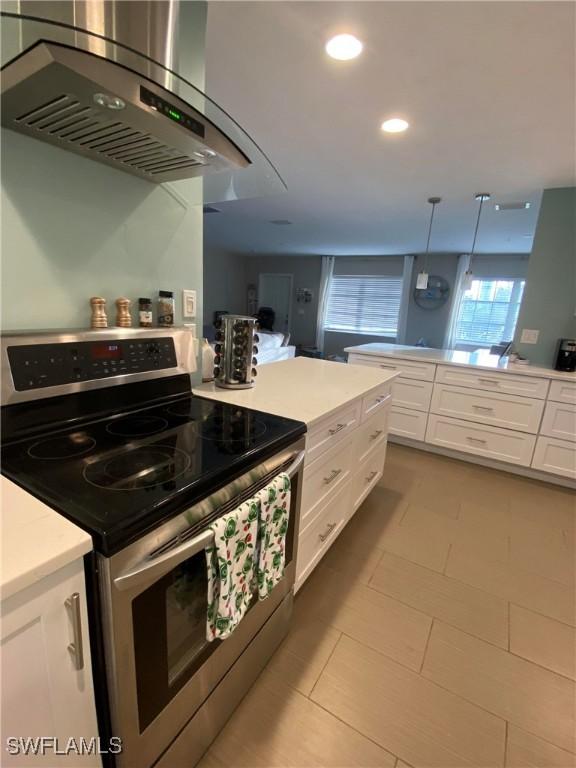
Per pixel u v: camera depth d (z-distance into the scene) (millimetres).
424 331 7207
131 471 841
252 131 2266
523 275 6363
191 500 792
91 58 708
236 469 917
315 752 1076
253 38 1449
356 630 1489
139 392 1259
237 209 4227
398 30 1371
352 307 8062
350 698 1228
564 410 2709
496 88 1691
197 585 908
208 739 1052
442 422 3199
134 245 1307
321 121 2105
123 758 763
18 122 900
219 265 8469
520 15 1265
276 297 9102
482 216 3982
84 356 1087
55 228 1072
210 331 6566
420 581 1772
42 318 1078
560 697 1269
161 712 839
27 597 547
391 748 1098
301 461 1204
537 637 1498
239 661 1135
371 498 2521
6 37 832
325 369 2264
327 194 3510
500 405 2936
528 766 1074
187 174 1241
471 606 1641
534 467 2873
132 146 1026
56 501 708
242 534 917
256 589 1058
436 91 1750
